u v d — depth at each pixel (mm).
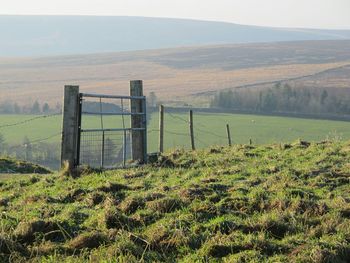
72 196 11375
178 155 17391
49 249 7809
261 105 78750
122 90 134750
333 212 9828
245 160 16391
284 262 7461
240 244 8023
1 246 7641
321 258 7543
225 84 126062
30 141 48031
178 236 8281
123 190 11836
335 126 61875
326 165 15008
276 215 9422
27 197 11516
